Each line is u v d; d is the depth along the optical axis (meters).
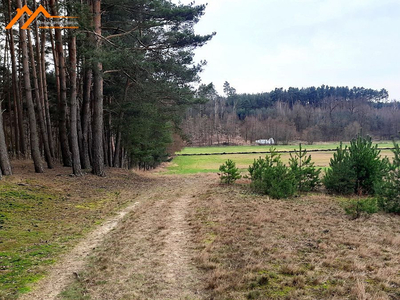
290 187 13.53
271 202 12.11
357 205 9.81
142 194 14.91
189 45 19.58
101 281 5.12
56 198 11.38
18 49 24.42
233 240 7.01
